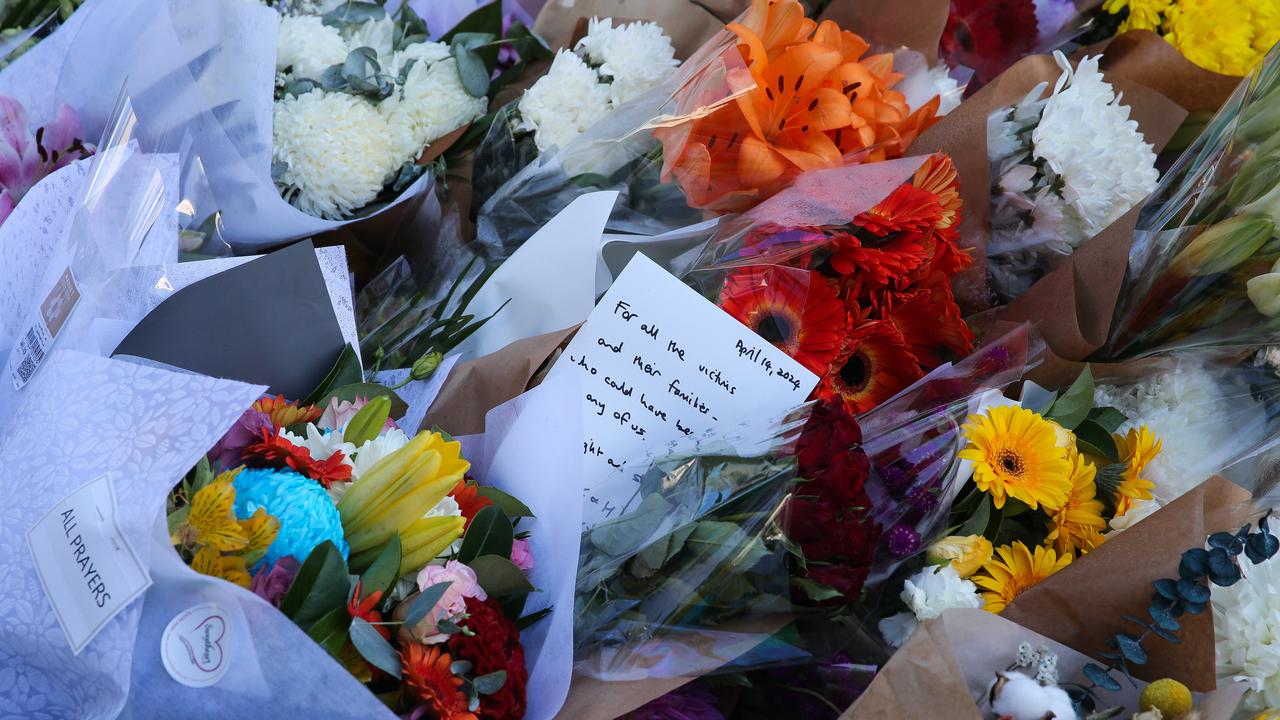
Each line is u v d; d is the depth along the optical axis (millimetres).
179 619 578
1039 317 1069
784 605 797
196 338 798
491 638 662
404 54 1201
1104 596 785
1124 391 1048
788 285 937
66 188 927
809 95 1035
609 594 790
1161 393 1022
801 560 787
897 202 963
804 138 1040
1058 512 869
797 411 862
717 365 879
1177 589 741
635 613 791
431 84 1169
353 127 1116
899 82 1256
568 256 961
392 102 1158
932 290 991
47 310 789
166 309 799
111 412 642
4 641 616
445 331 991
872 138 1064
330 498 660
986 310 1132
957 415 900
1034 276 1147
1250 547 731
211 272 869
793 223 949
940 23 1269
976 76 1397
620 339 880
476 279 1046
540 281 978
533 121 1127
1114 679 770
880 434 907
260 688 568
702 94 1019
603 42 1164
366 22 1232
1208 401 1008
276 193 1063
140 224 842
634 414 881
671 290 872
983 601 840
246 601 557
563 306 963
